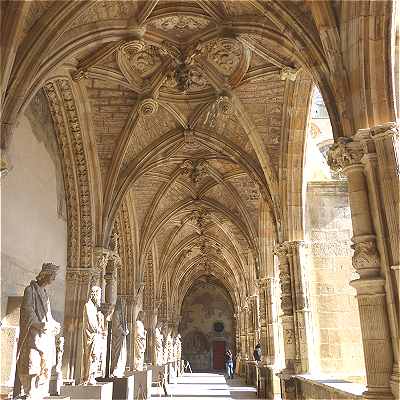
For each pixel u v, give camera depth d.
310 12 8.91
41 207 12.75
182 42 12.66
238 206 20.34
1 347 9.64
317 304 14.13
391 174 7.19
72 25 10.11
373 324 7.05
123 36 11.23
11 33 8.23
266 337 19.23
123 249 20.75
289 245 14.38
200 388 24.14
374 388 6.89
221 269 38.59
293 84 13.27
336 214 14.89
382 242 7.16
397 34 8.03
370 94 7.63
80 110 14.10
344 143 7.73
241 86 14.05
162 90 14.83
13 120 8.82
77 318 14.38
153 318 25.94
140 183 20.02
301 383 12.89
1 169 8.51
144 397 16.75
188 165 19.09
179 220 24.83
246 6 10.66
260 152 14.90
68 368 13.77
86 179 15.00
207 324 49.78
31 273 11.83
